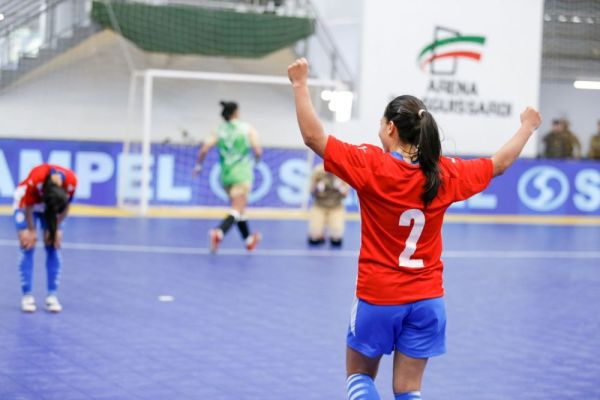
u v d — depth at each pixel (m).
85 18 28.27
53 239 11.28
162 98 28.42
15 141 23.48
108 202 24.45
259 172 25.45
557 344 10.96
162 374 8.98
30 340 10.14
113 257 16.44
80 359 9.44
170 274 14.90
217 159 25.39
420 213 5.77
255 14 28.03
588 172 27.52
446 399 8.52
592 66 30.12
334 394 8.50
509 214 27.03
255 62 30.19
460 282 15.36
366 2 27.25
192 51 27.75
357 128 27.27
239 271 15.49
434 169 5.76
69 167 24.05
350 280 14.98
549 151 29.52
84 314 11.60
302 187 25.80
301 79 5.60
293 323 11.57
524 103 28.58
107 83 28.05
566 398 8.66
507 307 13.26
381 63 27.42
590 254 19.61
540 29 28.61
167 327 11.08
